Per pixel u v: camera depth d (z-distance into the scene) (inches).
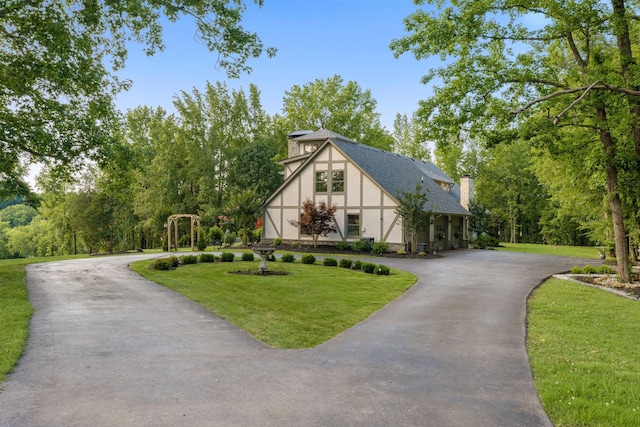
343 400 196.2
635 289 550.9
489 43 573.3
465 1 554.9
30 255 2650.1
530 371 236.5
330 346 287.4
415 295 493.0
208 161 1803.6
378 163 1197.1
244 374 230.1
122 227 1883.6
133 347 278.1
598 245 1787.6
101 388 207.9
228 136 1902.1
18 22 492.7
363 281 596.7
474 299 467.2
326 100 1996.8
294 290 519.2
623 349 279.0
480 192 2176.4
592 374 226.7
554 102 532.1
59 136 540.4
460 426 171.2
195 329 328.8
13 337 288.8
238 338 305.4
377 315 387.9
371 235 1079.0
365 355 266.8
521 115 555.8
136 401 192.9
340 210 1114.7
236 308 408.2
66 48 490.9
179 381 218.5
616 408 182.7
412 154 2421.3
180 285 534.0
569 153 584.4
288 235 1185.4
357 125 2036.2
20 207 3292.3
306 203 1088.8
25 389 205.6
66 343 284.2
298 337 309.6
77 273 655.1
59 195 835.4
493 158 2197.3
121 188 658.8
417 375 230.7
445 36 548.7
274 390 207.8
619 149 574.2
